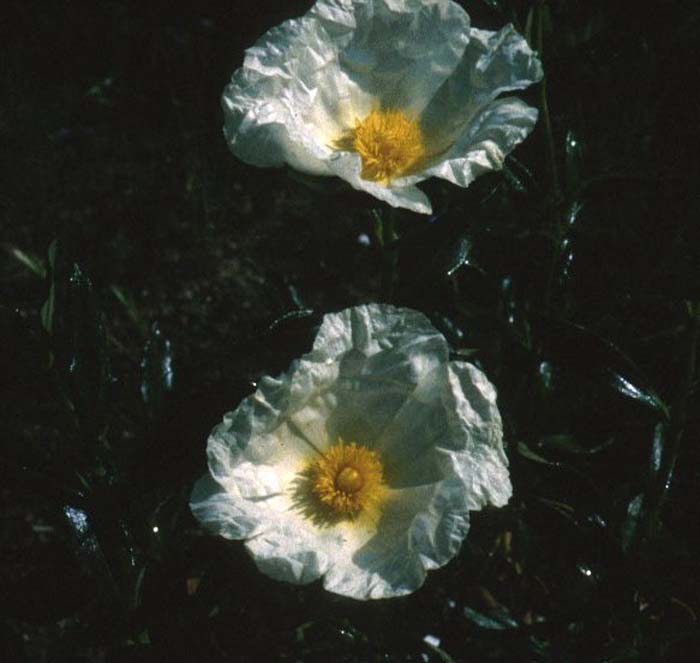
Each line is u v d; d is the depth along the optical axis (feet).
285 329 1.85
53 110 2.85
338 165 1.74
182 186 2.76
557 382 2.06
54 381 1.82
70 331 1.82
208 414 1.79
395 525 1.78
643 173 1.87
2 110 2.84
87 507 1.82
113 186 2.76
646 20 1.90
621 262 1.91
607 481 2.02
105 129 2.83
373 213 1.87
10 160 2.77
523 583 2.21
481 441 1.74
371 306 1.76
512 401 2.04
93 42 2.94
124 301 2.59
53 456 1.87
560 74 1.90
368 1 1.84
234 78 1.80
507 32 1.83
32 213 2.72
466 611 2.12
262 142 1.78
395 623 2.03
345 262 2.60
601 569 1.96
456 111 1.86
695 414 1.97
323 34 1.85
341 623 1.98
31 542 2.39
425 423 1.78
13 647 2.03
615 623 2.00
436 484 1.74
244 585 1.85
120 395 2.00
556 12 1.98
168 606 1.84
